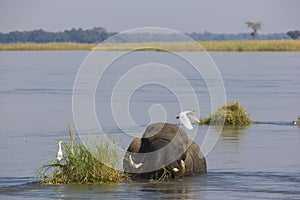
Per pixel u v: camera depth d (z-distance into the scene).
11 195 42.16
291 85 132.88
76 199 40.94
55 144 61.88
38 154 56.66
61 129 72.62
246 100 103.12
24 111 91.81
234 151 58.12
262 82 141.12
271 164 51.88
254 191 42.81
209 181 46.09
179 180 46.47
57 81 149.38
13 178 47.22
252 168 50.47
